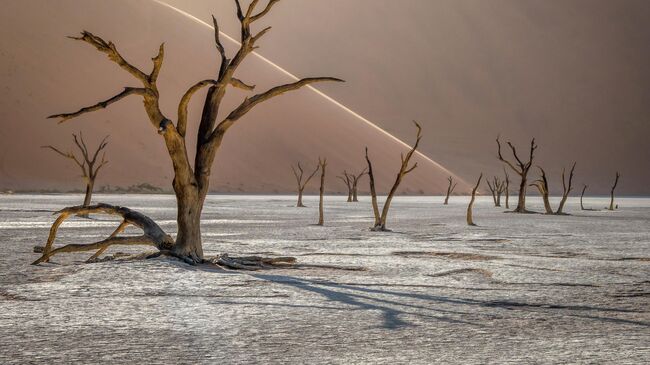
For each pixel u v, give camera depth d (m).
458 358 6.98
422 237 24.31
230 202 67.75
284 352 7.21
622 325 8.65
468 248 19.78
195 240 15.09
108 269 13.27
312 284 12.09
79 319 8.91
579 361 6.86
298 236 24.17
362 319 8.96
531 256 17.50
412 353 7.18
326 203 70.38
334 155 119.62
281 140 116.44
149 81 14.36
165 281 12.14
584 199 123.25
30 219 33.34
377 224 28.12
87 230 26.30
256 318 9.00
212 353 7.16
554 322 8.82
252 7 15.08
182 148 14.64
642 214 49.78
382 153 127.62
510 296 10.91
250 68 121.50
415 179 130.12
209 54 117.44
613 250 19.39
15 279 12.39
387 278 13.04
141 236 15.05
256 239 22.66
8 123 94.25
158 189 94.75
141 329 8.30
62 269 13.52
